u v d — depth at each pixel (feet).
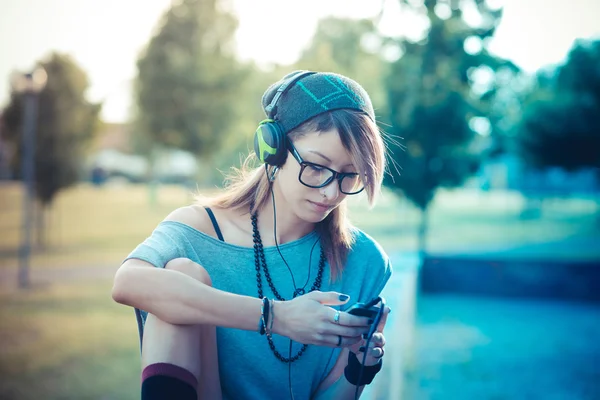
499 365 20.12
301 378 4.76
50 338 22.09
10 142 48.39
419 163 37.68
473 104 37.83
